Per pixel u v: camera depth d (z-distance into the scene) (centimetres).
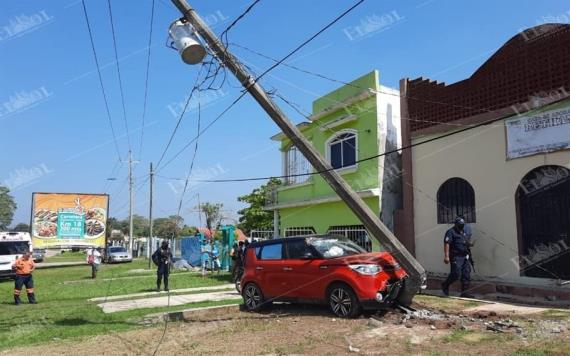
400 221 1554
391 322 893
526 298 1093
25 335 954
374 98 1669
